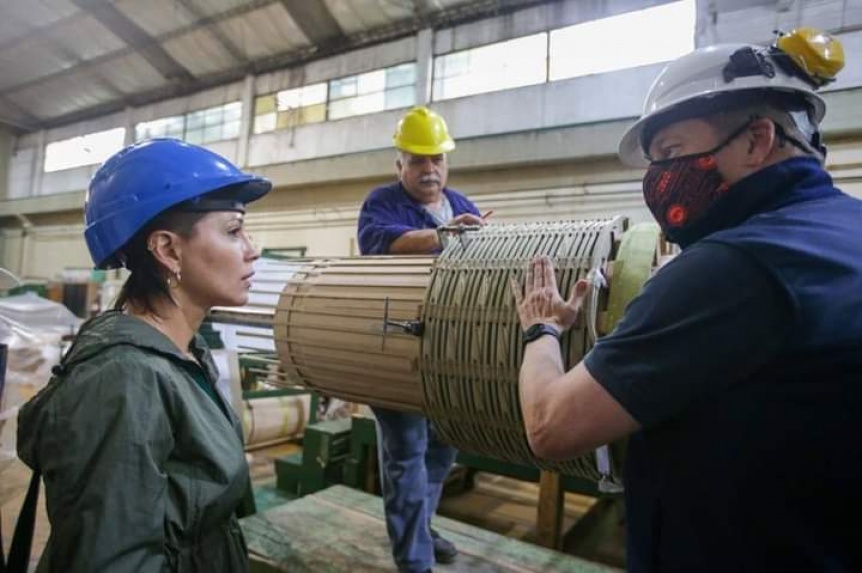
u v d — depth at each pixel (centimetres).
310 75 773
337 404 391
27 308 354
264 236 756
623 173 496
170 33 778
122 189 72
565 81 568
